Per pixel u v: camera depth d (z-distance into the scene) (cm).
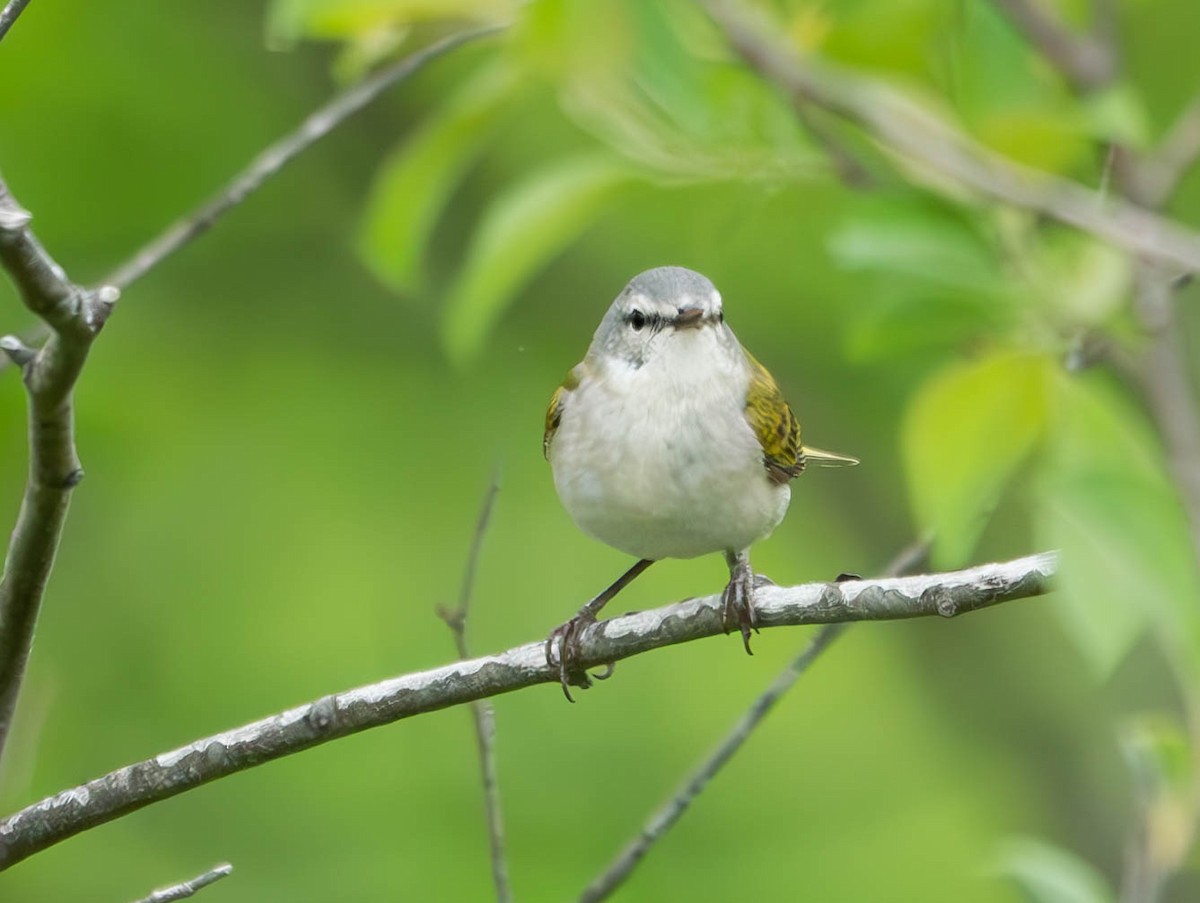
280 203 1455
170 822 1284
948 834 1372
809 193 1177
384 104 1424
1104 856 1345
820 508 1441
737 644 1450
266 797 1306
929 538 743
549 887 1245
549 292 1461
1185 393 766
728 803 1368
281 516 1432
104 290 491
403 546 1430
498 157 1428
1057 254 791
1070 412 637
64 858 1247
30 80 1241
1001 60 838
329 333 1469
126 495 1348
